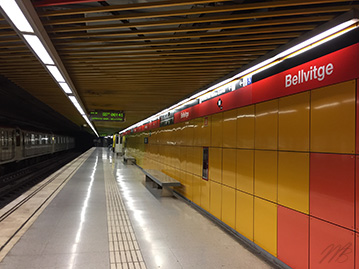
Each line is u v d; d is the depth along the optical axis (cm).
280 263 336
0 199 832
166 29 292
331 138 268
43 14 255
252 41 319
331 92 270
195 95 629
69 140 3797
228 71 445
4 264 325
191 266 337
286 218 328
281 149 342
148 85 568
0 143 1255
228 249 391
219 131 523
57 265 327
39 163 2092
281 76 346
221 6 242
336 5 244
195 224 504
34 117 1521
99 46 341
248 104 421
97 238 421
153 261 347
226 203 484
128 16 261
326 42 277
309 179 294
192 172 667
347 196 248
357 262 235
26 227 460
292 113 324
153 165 1177
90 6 275
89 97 741
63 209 583
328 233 267
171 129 888
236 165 452
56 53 351
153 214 566
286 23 262
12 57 398
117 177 1127
